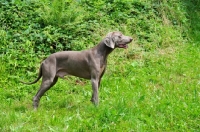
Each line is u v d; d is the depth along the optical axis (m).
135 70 12.88
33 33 13.52
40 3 15.15
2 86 11.28
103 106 9.13
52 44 13.42
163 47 15.09
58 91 11.12
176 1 18.36
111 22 15.21
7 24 13.80
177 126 8.30
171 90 10.98
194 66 13.45
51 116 8.66
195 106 9.41
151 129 8.15
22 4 14.77
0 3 14.58
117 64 13.33
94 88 9.27
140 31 15.39
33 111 8.93
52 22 14.15
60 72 9.46
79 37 13.97
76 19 14.42
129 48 14.03
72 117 8.52
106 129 7.95
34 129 7.86
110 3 16.61
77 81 12.03
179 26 17.02
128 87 11.32
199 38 16.80
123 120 8.43
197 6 19.45
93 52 9.35
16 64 12.13
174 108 9.20
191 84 11.61
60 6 14.18
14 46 12.89
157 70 12.98
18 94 10.75
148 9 16.86
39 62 12.59
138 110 9.02
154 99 9.97
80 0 16.08
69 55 9.38
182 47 15.41
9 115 8.51
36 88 11.27
